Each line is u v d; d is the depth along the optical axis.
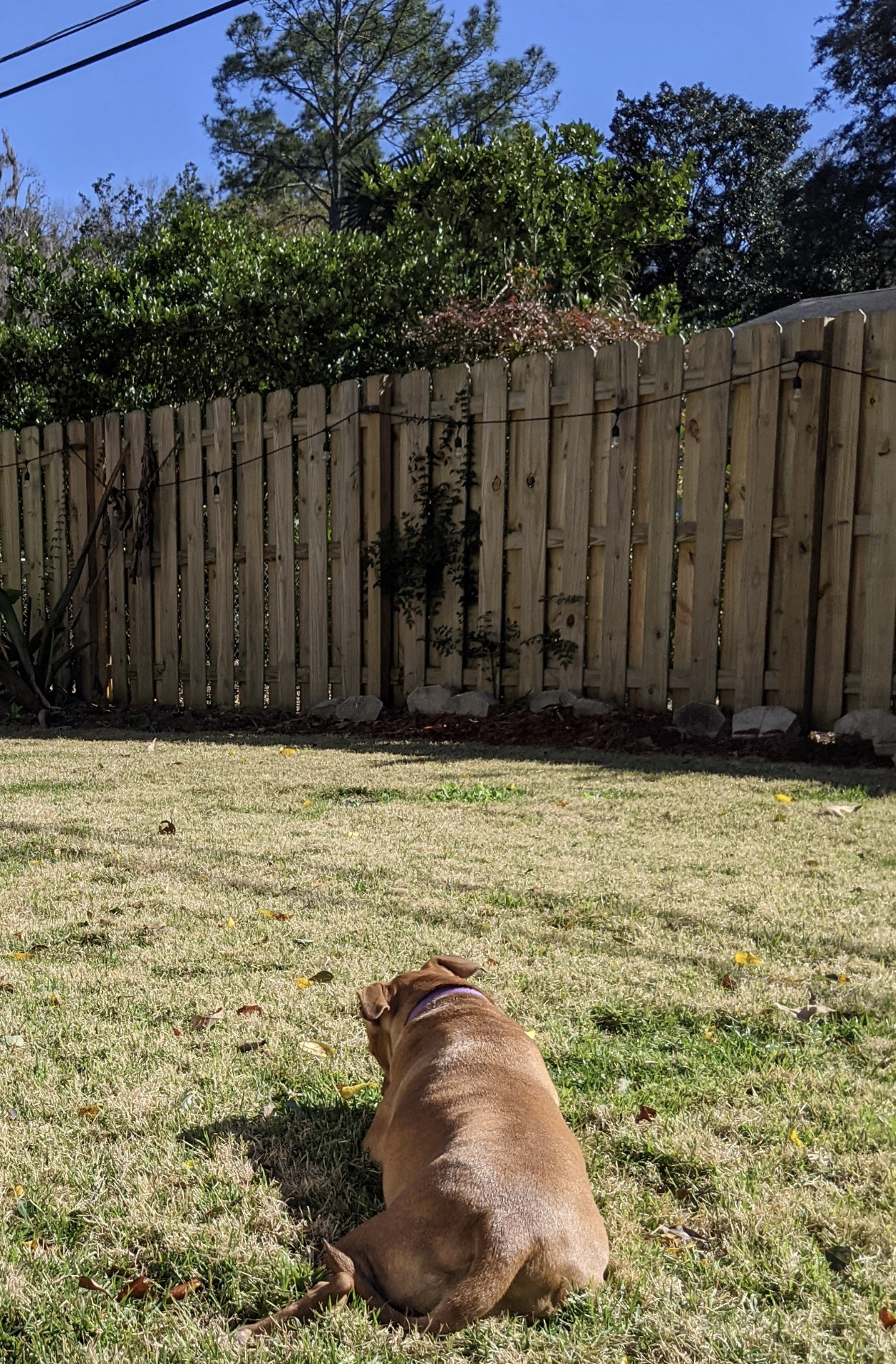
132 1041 3.13
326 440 9.74
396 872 4.76
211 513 10.48
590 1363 1.80
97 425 11.34
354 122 38.97
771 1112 2.69
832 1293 2.01
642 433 8.16
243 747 8.58
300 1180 2.45
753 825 5.45
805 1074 2.88
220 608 10.51
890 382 7.10
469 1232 1.87
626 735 7.89
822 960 3.68
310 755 7.96
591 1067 2.93
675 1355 1.83
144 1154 2.54
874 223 32.31
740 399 7.71
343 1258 1.94
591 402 8.36
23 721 10.81
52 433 11.67
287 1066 2.99
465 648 9.20
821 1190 2.37
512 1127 2.09
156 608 11.09
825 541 7.42
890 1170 2.42
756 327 7.59
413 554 9.23
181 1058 3.04
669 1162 2.49
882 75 31.92
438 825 5.61
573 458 8.49
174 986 3.55
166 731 9.91
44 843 5.40
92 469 11.39
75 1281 2.08
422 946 3.87
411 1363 1.77
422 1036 2.51
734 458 7.77
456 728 8.68
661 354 8.02
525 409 8.71
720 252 32.06
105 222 31.34
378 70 38.06
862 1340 1.88
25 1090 2.85
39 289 13.59
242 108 39.81
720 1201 2.33
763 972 3.58
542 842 5.23
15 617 11.09
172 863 4.97
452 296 11.71
